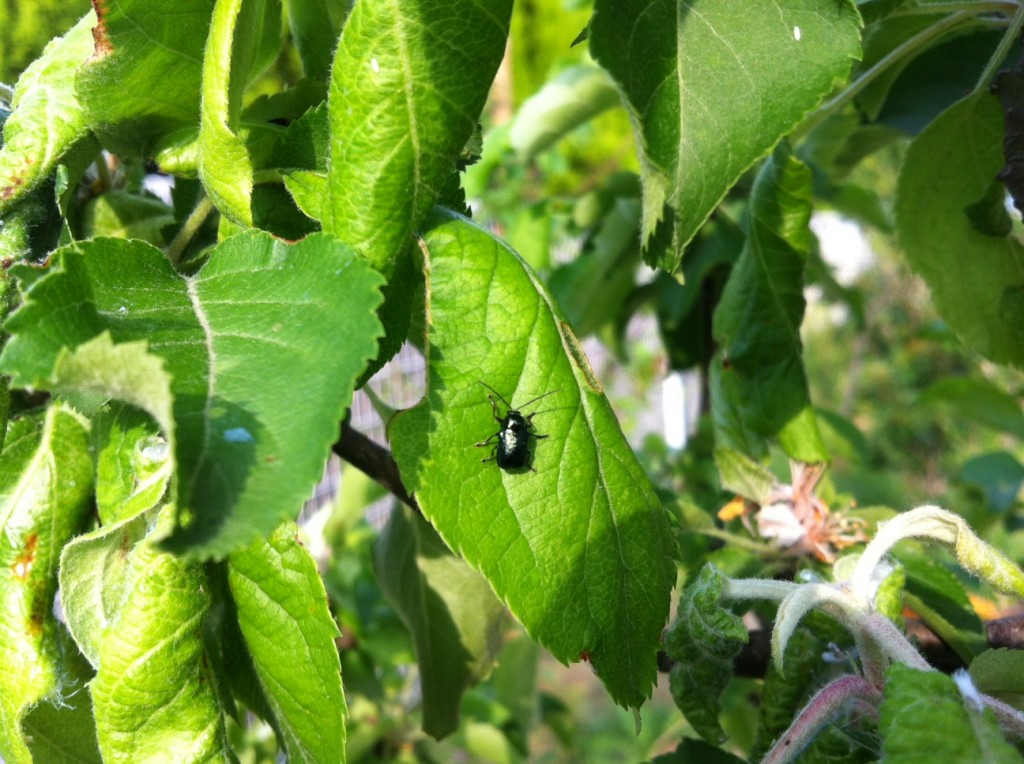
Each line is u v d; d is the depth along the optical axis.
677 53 0.10
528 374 0.10
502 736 0.29
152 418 0.10
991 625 0.15
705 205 0.09
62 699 0.11
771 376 0.16
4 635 0.11
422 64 0.09
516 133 0.25
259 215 0.11
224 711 0.11
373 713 0.28
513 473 0.10
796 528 0.15
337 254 0.08
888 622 0.10
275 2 0.12
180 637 0.09
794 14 0.09
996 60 0.14
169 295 0.09
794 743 0.10
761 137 0.09
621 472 0.10
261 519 0.06
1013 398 0.32
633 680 0.10
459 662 0.16
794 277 0.16
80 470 0.11
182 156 0.11
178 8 0.10
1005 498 0.31
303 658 0.10
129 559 0.09
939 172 0.16
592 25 0.09
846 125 0.22
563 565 0.10
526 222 0.31
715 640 0.11
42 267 0.09
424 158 0.09
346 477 0.27
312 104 0.12
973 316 0.17
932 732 0.08
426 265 0.10
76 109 0.11
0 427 0.10
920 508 0.11
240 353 0.08
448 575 0.16
